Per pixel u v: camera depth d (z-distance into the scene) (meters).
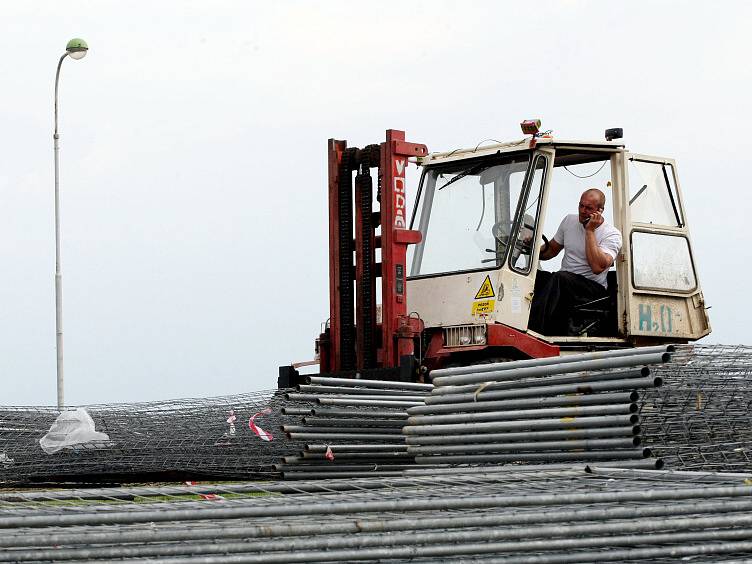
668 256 21.38
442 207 21.36
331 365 21.48
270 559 8.17
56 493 10.84
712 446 14.72
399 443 17.20
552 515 9.25
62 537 8.19
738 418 14.88
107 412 19.64
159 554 8.11
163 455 18.67
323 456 16.67
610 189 21.08
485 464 15.08
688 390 14.59
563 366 14.20
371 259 21.02
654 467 13.23
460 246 20.92
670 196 21.62
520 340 19.83
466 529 8.97
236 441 18.42
